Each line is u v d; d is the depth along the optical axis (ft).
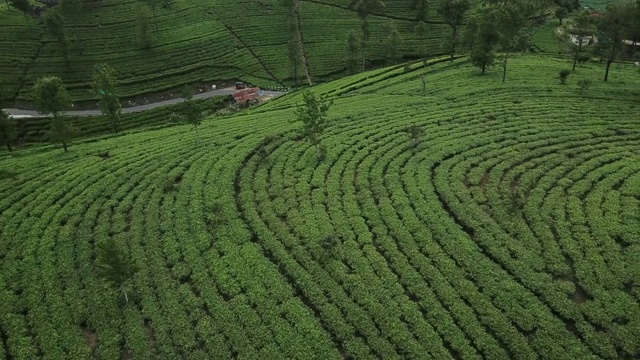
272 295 134.41
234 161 202.08
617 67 328.70
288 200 173.06
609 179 174.81
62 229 165.58
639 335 116.67
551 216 158.71
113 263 126.00
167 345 121.90
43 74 406.62
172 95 403.34
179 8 506.48
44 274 145.79
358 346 119.03
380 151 203.82
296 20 491.72
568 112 234.17
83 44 442.09
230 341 122.11
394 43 414.41
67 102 245.24
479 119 230.48
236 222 163.32
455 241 149.38
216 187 184.24
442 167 188.96
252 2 519.60
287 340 121.29
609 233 148.87
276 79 416.67
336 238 150.71
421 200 168.45
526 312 124.47
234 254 149.18
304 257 146.72
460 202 169.07
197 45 451.53
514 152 196.54
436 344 118.11
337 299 131.85
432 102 260.01
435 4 517.14
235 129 239.09
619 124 218.38
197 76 420.77
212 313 129.90
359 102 272.10
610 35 275.39
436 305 128.36
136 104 391.04
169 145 223.92
